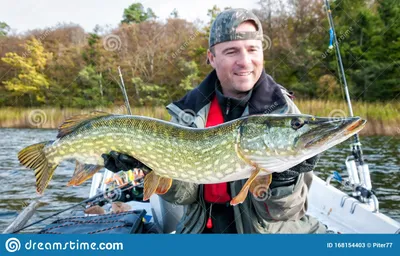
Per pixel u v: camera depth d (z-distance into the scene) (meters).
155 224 1.22
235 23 0.95
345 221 1.36
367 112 5.62
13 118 8.21
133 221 1.11
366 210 1.26
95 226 1.10
